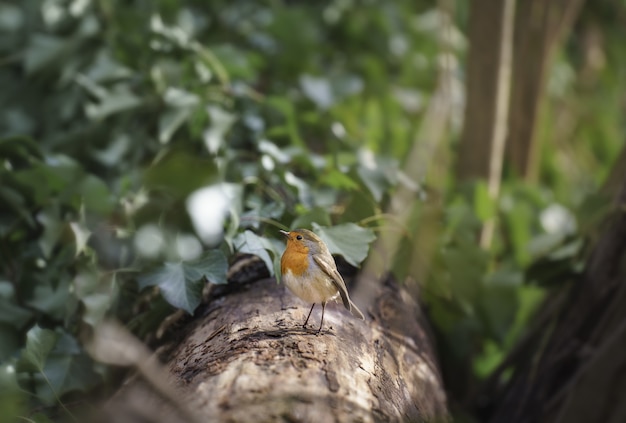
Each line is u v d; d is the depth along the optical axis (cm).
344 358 209
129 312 239
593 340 252
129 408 207
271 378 203
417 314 244
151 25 279
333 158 250
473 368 271
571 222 296
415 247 243
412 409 215
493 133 286
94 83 279
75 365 230
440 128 285
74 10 286
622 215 250
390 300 235
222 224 236
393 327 230
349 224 229
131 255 247
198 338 220
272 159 248
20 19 295
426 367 232
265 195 247
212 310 226
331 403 200
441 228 254
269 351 208
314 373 204
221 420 197
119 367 233
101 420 214
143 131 275
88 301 231
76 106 285
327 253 215
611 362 241
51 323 240
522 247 287
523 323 278
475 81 284
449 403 262
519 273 267
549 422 253
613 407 242
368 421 200
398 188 250
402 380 220
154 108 273
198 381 205
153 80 273
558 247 261
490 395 265
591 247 259
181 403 200
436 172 293
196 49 276
